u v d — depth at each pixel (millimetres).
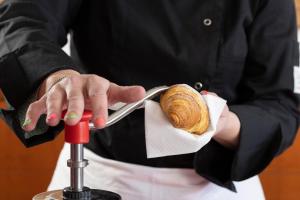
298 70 1034
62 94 558
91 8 972
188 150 625
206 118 631
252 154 910
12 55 716
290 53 1022
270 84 1011
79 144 524
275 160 1669
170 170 951
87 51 997
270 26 1012
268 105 987
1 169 1698
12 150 1688
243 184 1013
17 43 754
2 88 699
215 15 968
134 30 952
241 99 1046
